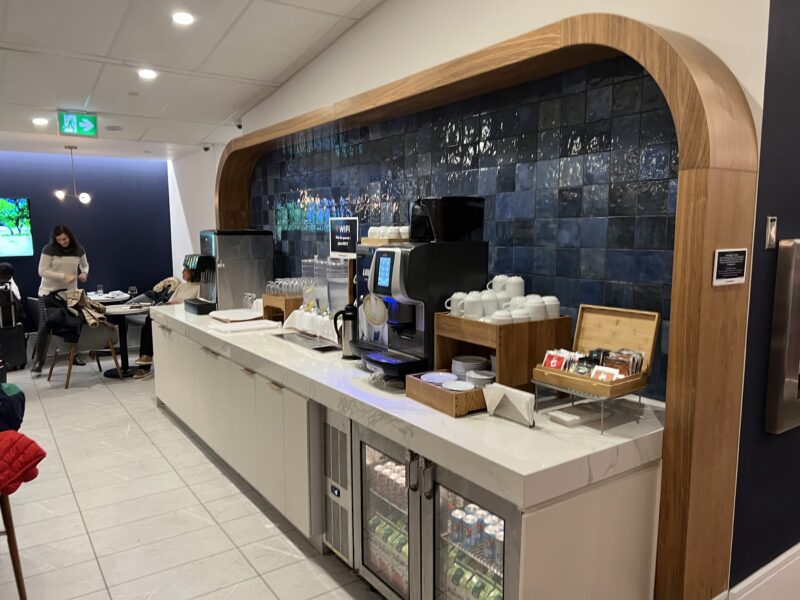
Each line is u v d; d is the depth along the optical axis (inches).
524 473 60.4
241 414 125.6
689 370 69.9
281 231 192.2
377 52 124.8
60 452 153.2
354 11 124.2
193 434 167.0
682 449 71.4
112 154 288.5
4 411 91.0
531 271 104.2
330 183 162.6
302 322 132.4
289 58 146.8
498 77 98.9
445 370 93.1
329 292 131.0
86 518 118.3
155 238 328.8
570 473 64.2
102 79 158.1
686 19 75.7
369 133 143.9
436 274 93.1
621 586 72.8
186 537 111.0
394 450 82.3
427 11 111.2
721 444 74.2
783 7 71.4
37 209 293.7
